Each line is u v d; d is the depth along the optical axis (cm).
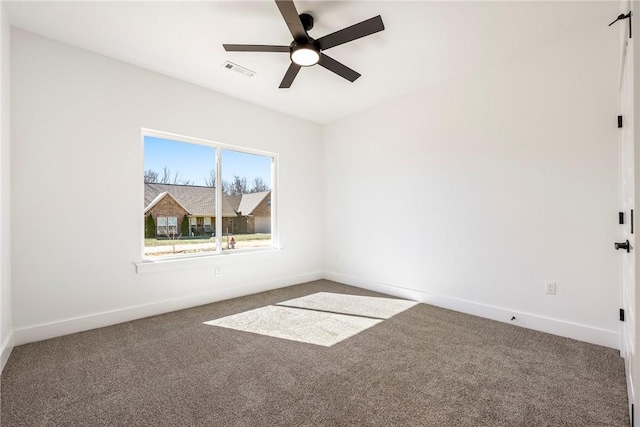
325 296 365
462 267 307
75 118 255
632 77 120
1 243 195
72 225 253
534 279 260
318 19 224
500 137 279
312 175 456
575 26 231
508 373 188
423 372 189
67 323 248
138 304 288
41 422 144
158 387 173
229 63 285
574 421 144
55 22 224
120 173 278
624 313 194
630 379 150
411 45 257
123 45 255
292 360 206
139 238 289
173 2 204
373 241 396
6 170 212
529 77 262
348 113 421
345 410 152
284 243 420
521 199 266
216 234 357
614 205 221
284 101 379
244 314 300
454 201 313
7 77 215
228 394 167
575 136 238
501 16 219
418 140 346
